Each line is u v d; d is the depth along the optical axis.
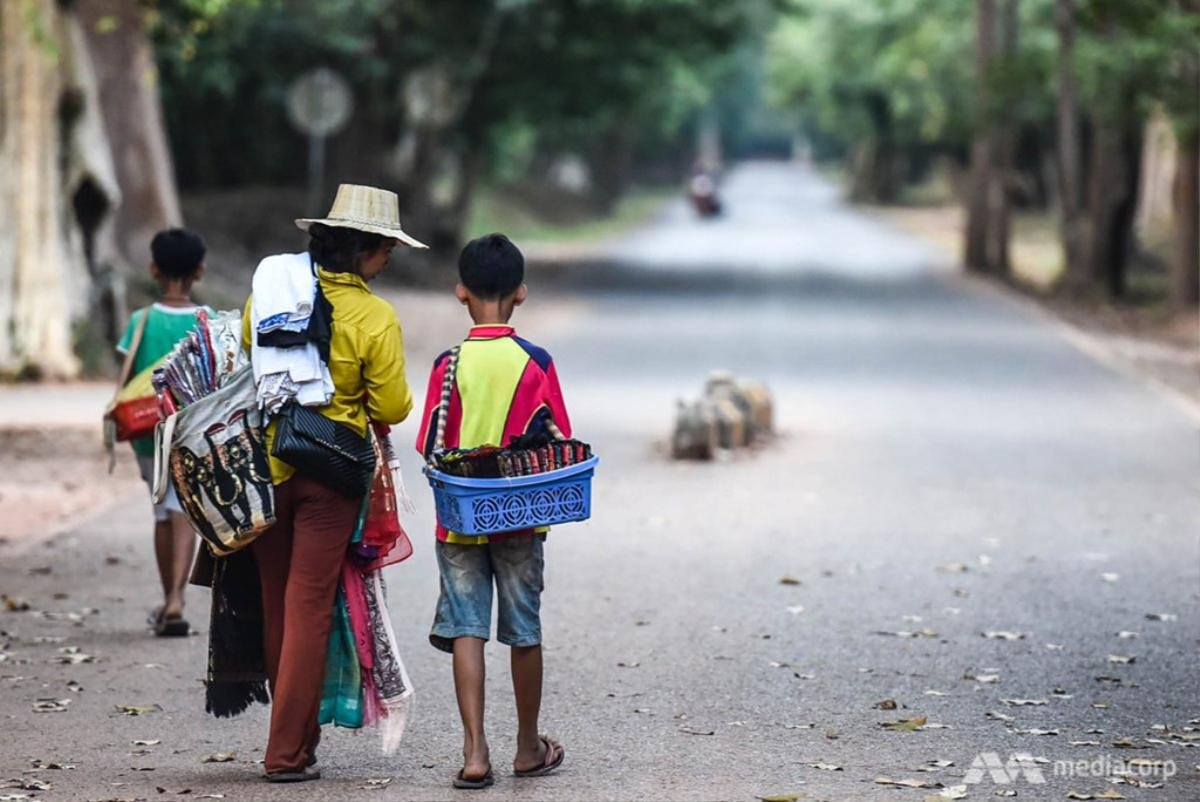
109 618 16.52
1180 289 56.78
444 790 10.98
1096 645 15.46
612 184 136.12
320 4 59.19
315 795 10.84
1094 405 34.00
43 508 22.50
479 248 11.09
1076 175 63.72
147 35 42.53
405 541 11.46
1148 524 21.67
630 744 12.26
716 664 14.77
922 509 22.77
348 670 11.33
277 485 11.05
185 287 15.56
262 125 71.12
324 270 11.08
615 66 68.75
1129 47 52.12
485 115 70.62
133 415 15.05
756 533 21.11
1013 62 63.97
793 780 11.23
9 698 13.59
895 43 102.25
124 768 11.64
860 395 35.38
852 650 15.27
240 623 11.52
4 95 35.59
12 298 35.62
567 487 10.82
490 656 15.03
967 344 45.84
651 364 40.81
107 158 37.59
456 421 11.02
